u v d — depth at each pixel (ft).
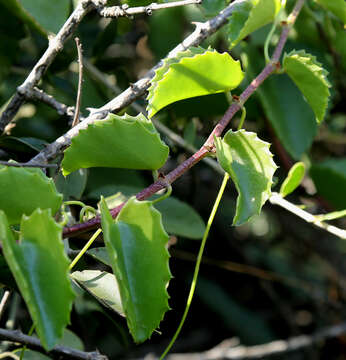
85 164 2.63
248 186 2.65
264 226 6.31
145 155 2.61
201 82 2.69
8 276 2.73
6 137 3.01
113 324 3.33
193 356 4.74
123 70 3.59
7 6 3.02
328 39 3.43
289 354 5.93
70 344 3.14
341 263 6.05
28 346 2.83
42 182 2.54
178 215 3.17
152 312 2.54
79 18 2.85
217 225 5.66
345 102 4.13
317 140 4.79
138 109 3.31
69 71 3.55
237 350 4.75
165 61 2.70
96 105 3.34
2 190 2.53
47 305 2.45
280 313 6.13
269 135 3.64
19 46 3.26
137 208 2.55
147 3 3.08
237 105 2.75
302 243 6.15
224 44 3.56
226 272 6.38
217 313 6.18
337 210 3.51
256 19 2.85
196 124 3.65
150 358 4.78
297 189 3.66
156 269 2.54
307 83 2.84
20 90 2.87
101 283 2.77
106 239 2.50
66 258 2.45
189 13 3.44
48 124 3.54
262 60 3.42
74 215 3.22
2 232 2.44
